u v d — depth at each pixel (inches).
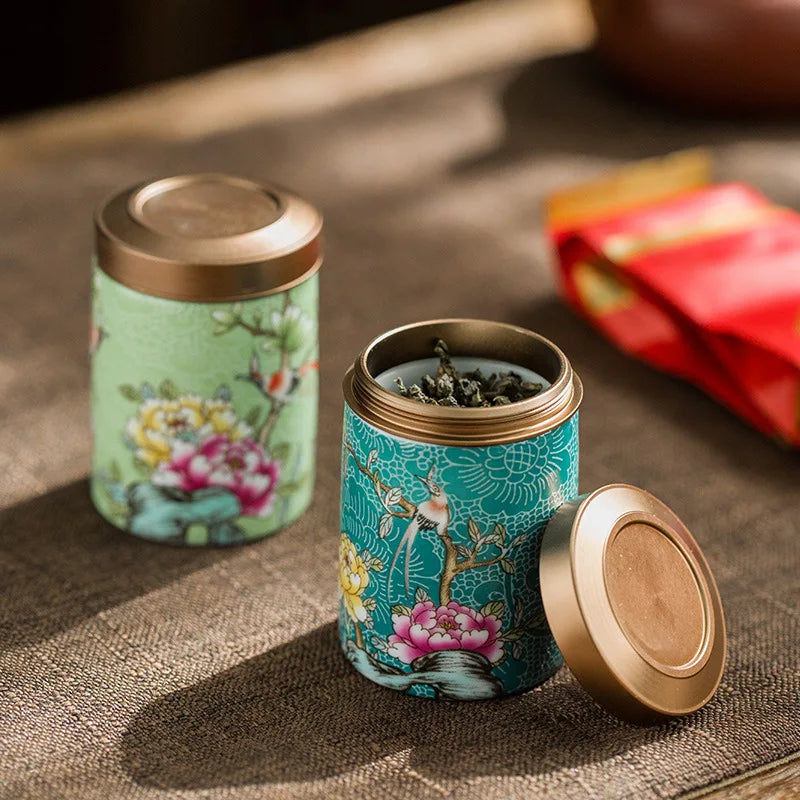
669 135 91.2
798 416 58.6
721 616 45.6
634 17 90.5
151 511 51.8
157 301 47.6
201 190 51.9
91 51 112.0
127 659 46.5
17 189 80.4
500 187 83.8
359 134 89.8
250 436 50.5
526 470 41.7
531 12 111.3
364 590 44.0
